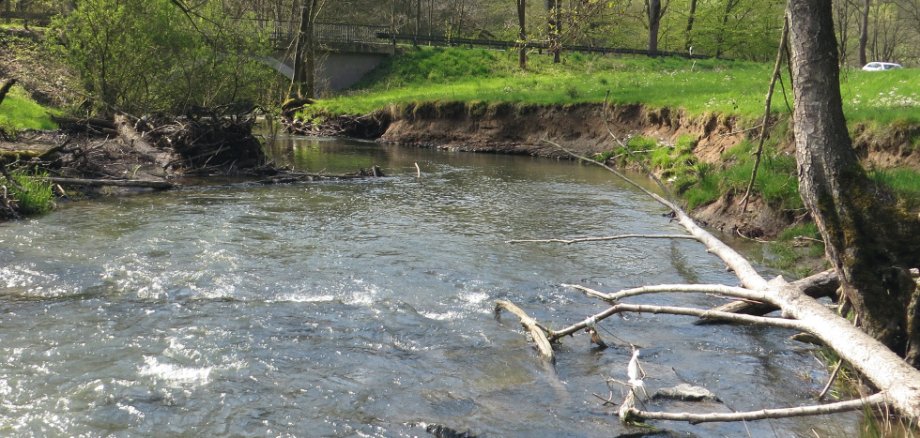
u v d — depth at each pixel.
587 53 47.53
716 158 17.94
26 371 6.59
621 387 6.46
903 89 17.28
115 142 20.80
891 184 11.16
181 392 6.25
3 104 22.03
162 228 12.53
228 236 12.06
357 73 48.06
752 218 13.37
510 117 28.98
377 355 7.15
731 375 6.81
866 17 51.16
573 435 5.56
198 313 8.24
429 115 31.62
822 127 6.37
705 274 10.40
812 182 6.45
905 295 5.91
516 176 20.95
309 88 41.34
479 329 7.93
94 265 10.06
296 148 28.53
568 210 15.30
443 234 12.72
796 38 6.50
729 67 42.34
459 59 47.28
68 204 14.62
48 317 8.01
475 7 67.19
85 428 5.61
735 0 53.06
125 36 23.78
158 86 25.67
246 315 8.21
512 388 6.44
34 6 38.78
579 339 7.75
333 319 8.16
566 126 27.38
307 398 6.19
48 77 27.33
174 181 17.89
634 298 9.20
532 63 46.47
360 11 62.62
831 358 7.04
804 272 10.47
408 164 23.80
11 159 16.05
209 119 20.56
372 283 9.56
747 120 17.86
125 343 7.31
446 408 6.03
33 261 10.15
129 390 6.26
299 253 11.05
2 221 12.71
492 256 11.18
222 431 5.61
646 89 27.70
